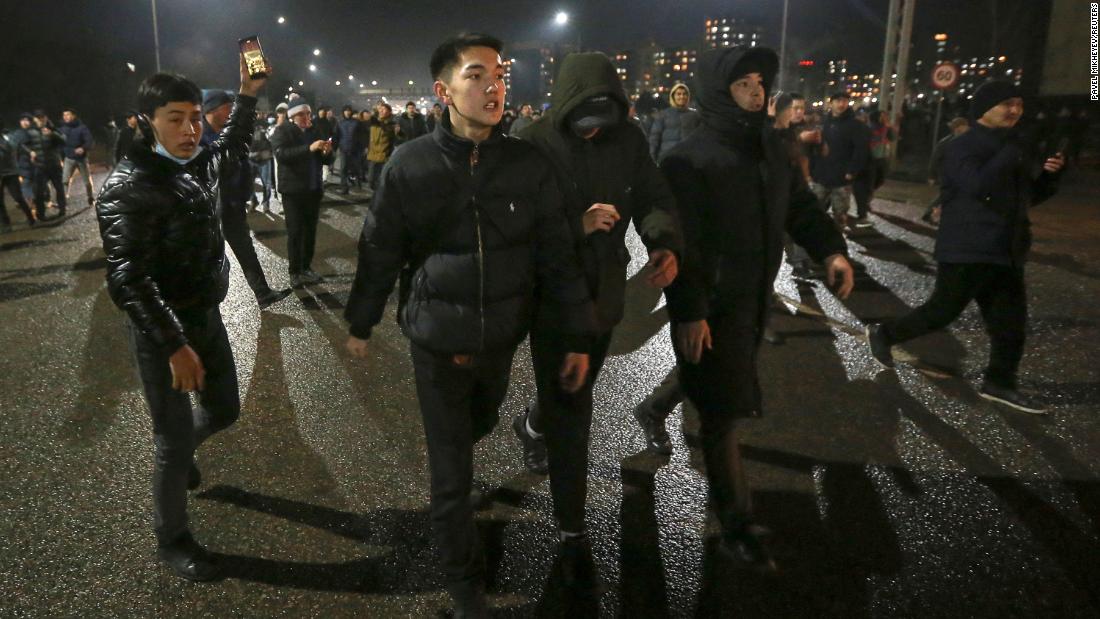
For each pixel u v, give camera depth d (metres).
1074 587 2.59
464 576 2.34
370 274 2.23
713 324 2.64
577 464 2.54
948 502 3.15
